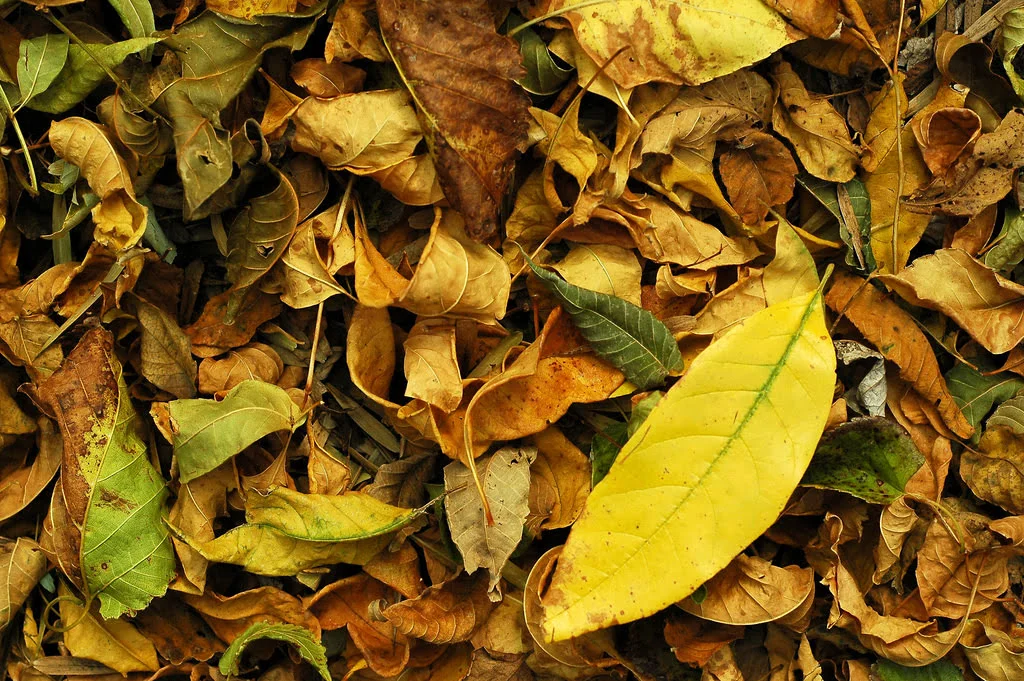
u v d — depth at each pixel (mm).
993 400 638
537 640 614
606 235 622
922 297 625
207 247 631
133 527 610
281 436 628
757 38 609
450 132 594
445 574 624
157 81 612
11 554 624
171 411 608
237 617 622
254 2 613
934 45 642
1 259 625
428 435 612
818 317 594
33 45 612
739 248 629
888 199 635
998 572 634
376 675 629
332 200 624
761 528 590
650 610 591
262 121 612
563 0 610
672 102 619
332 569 629
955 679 630
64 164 620
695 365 595
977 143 625
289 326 631
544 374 616
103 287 612
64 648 630
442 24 595
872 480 614
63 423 610
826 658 640
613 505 595
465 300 606
